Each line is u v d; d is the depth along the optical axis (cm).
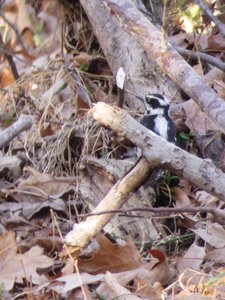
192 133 1119
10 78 1524
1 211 1048
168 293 808
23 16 1589
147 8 1274
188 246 952
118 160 1033
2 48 1388
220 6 1341
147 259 880
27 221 1027
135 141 795
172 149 798
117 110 791
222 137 1101
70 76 1247
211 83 1168
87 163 1034
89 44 1337
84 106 1202
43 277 846
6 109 1298
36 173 1068
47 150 1136
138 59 1167
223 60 1254
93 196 1017
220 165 1072
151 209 794
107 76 1255
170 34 1296
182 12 1325
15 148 1166
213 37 1260
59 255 886
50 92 1250
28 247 930
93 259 855
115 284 790
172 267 887
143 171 807
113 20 1212
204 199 1014
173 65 909
